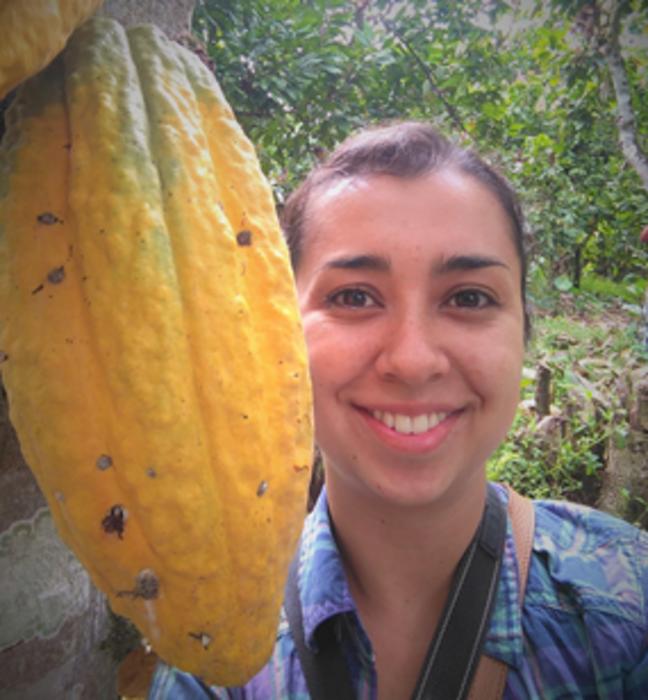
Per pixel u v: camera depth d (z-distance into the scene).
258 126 0.97
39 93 0.19
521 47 1.37
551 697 0.31
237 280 0.19
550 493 0.90
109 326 0.17
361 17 1.08
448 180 0.30
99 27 0.20
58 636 0.26
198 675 0.19
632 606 0.32
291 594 0.33
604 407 0.93
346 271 0.30
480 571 0.33
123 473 0.17
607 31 1.15
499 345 0.30
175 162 0.19
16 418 0.18
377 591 0.34
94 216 0.17
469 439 0.31
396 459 0.30
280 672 0.32
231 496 0.18
